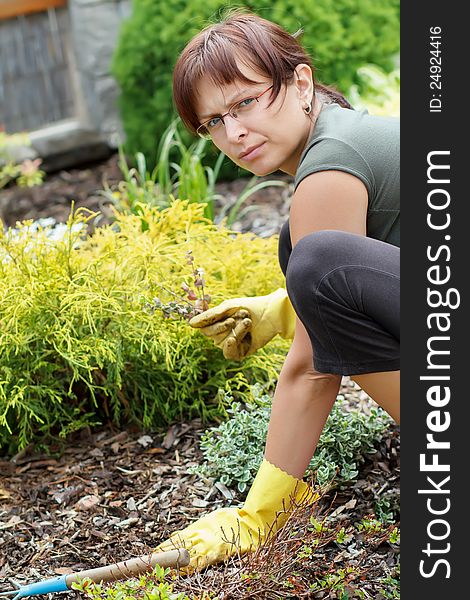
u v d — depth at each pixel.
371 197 1.85
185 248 2.86
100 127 5.79
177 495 2.33
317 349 1.83
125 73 5.20
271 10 4.99
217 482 2.34
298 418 1.98
